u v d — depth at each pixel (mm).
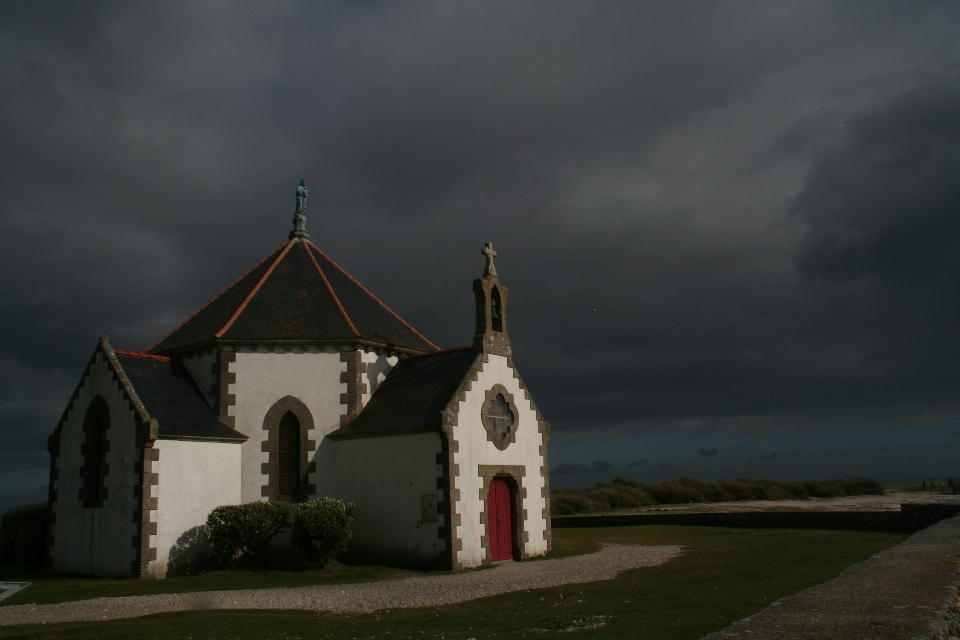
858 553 21906
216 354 26984
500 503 26609
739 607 12836
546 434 29391
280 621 14602
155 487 23000
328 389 27500
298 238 34750
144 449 22875
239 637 12938
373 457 25953
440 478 24000
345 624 14023
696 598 14430
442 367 27656
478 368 26234
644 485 64188
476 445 25359
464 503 24312
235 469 25938
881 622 8180
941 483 116000
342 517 23688
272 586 20406
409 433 25062
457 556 23594
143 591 19625
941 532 18828
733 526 38594
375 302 33469
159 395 25297
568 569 22672
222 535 23594
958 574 11391
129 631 13602
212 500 24844
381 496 25438
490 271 28250
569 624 12141
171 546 23188
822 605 9219
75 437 25562
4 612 16531
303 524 23219
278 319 28453
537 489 28359
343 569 22812
